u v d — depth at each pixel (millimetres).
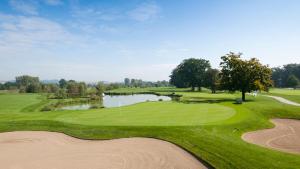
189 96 71812
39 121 23969
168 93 100250
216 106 35656
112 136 19062
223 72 60375
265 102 48812
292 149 17172
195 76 131750
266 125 25062
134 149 15945
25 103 58875
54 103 60438
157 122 23109
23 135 20047
